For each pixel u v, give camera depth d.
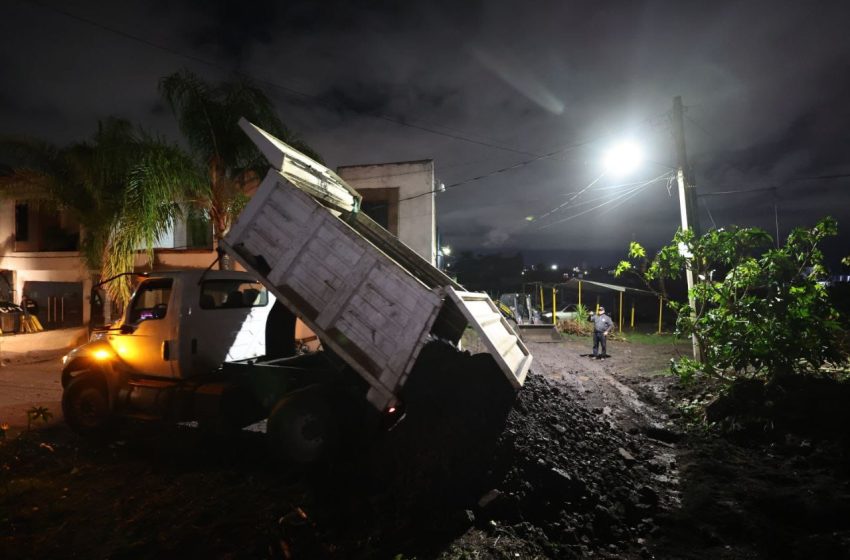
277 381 6.00
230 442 6.55
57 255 18.58
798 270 8.03
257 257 5.50
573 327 23.86
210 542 4.04
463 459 5.01
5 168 16.55
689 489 5.26
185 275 6.44
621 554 4.05
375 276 5.02
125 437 6.80
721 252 9.02
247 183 12.65
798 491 5.10
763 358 7.60
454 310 6.32
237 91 11.66
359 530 4.18
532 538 4.09
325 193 6.73
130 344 6.57
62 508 4.67
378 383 4.89
